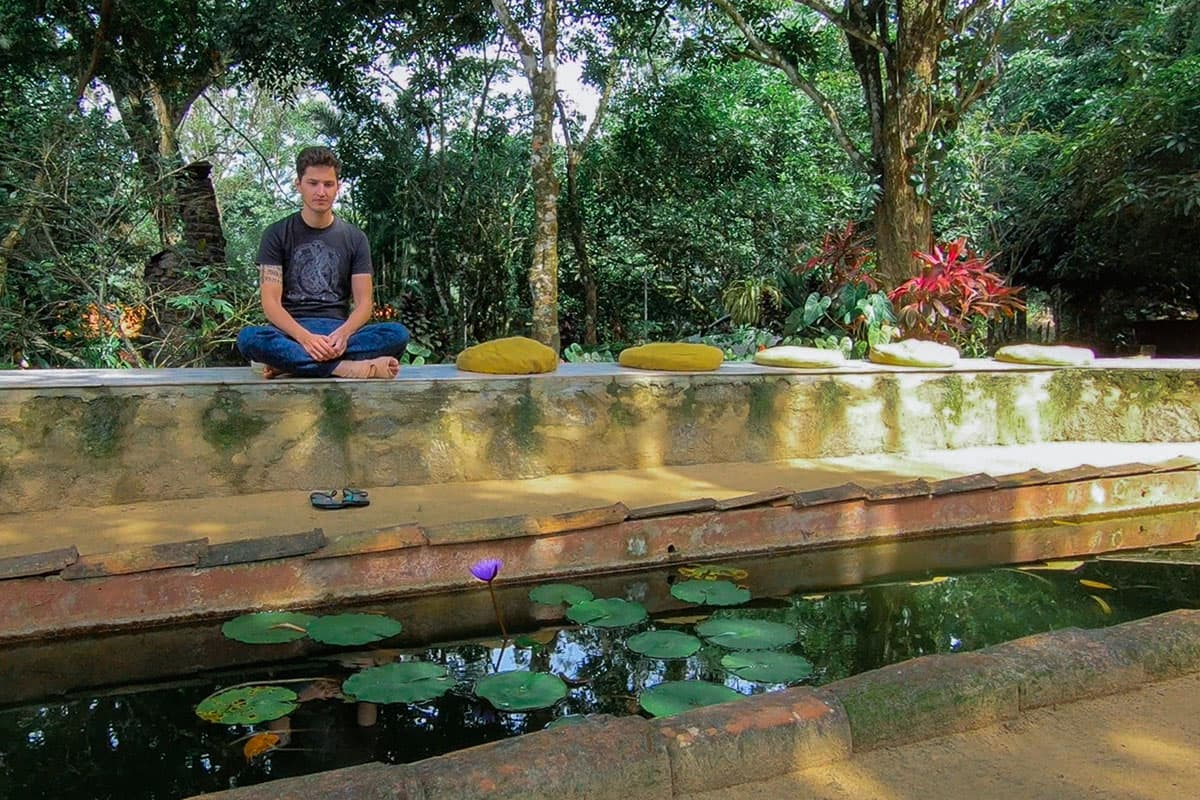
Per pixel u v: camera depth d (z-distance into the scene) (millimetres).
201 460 3094
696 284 10000
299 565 2369
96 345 5660
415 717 1851
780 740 1283
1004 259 10508
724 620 2365
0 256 5367
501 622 2357
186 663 2188
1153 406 4668
